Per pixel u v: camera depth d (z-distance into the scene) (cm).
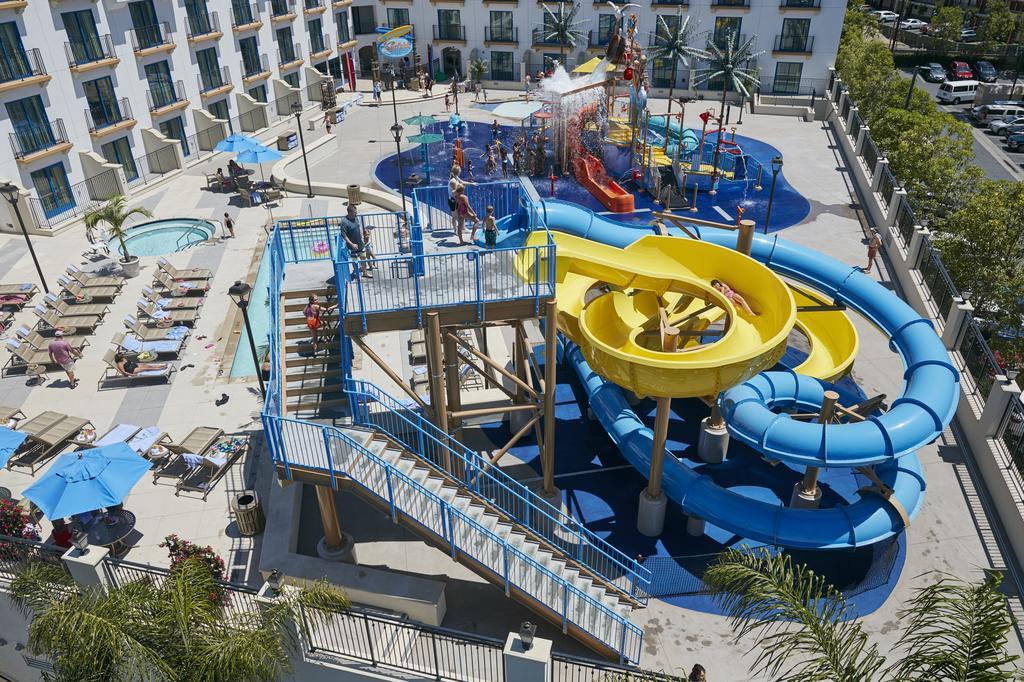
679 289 1606
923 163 3697
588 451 1883
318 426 1280
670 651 1352
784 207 3506
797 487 1634
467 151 4397
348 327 1452
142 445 1747
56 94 3247
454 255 1522
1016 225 2752
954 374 1596
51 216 3262
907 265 2608
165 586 1186
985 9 8162
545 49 5622
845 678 882
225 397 1994
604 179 3797
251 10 4550
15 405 1970
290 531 1506
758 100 5169
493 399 1920
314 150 4347
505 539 1402
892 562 1529
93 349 2225
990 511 1659
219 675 1112
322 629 1279
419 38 5912
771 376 1702
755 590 955
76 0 3297
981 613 847
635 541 1608
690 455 1872
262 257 2819
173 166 3862
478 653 1184
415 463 1438
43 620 1137
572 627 1323
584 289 1842
